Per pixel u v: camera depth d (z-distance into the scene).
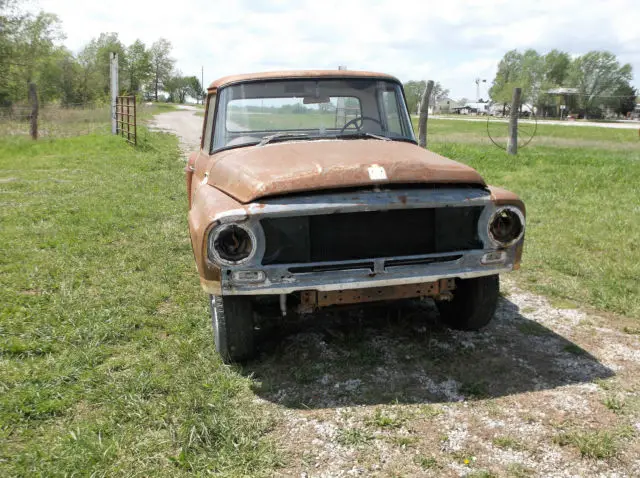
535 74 113.94
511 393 3.32
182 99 147.25
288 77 4.46
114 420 3.08
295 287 3.21
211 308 3.85
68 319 4.39
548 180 10.83
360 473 2.66
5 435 2.95
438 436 2.92
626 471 2.60
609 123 65.12
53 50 46.50
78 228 7.29
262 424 3.05
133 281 5.31
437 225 3.40
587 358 3.75
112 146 18.08
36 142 18.42
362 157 3.48
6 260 5.96
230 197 3.43
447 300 4.11
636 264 5.57
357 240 3.31
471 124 46.72
